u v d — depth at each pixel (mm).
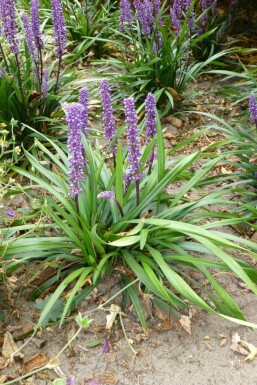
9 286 903
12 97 1203
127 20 1414
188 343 832
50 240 878
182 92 1464
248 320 863
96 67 1632
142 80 1396
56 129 1289
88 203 902
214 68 1632
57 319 851
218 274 942
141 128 1039
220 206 1096
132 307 874
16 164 1189
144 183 955
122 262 919
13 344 824
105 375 790
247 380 782
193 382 781
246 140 1223
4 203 1085
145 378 788
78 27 1663
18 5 1842
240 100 1343
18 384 776
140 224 839
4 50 1383
